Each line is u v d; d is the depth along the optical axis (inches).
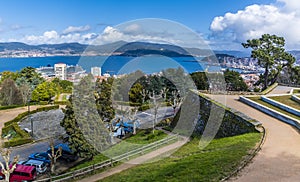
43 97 2202.3
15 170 820.6
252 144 676.7
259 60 1903.3
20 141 1197.7
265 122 898.7
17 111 1939.0
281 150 629.3
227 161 569.3
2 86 2105.1
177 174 541.6
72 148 805.2
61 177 724.0
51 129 1456.7
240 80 1963.6
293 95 1264.8
